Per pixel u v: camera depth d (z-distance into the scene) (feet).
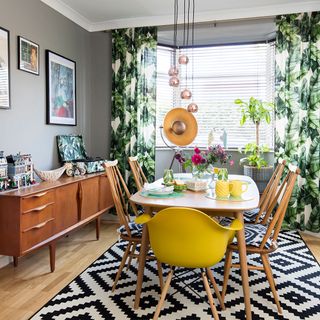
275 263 8.87
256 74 13.41
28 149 9.75
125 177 13.05
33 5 9.84
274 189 8.32
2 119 8.65
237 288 7.40
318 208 11.21
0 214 7.30
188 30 12.41
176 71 8.87
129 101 12.96
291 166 7.09
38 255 9.46
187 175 10.27
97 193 10.79
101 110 13.60
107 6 11.40
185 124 10.68
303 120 11.39
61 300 6.82
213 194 7.16
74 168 10.46
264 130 13.35
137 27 12.80
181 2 11.06
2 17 8.56
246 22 12.37
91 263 8.87
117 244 10.46
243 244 6.13
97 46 13.48
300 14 11.34
